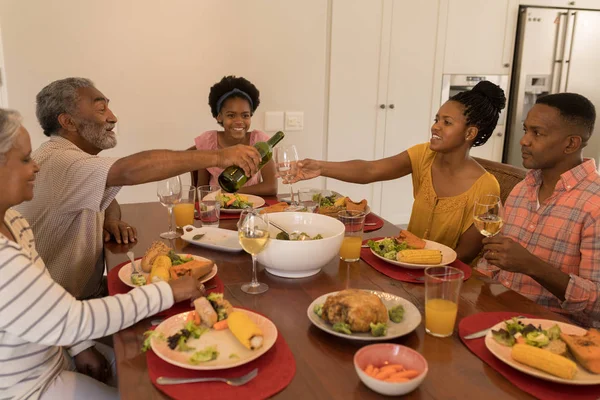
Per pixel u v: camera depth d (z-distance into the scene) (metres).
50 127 1.64
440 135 1.76
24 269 0.96
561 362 0.88
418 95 3.84
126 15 2.97
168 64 3.12
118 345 1.01
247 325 0.99
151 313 1.08
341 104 3.63
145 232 1.76
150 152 1.46
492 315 1.14
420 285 1.33
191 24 3.12
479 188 1.76
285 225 1.49
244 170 1.54
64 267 1.62
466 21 3.82
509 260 1.33
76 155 1.49
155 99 3.15
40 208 1.53
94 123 1.62
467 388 0.88
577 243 1.45
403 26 3.66
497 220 1.35
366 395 0.86
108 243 1.65
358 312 1.02
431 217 1.87
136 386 0.88
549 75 4.05
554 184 1.52
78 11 2.88
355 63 3.59
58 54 2.90
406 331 1.03
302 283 1.32
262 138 2.62
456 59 3.88
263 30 3.27
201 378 0.89
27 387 1.11
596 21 4.01
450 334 1.06
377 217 1.95
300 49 3.39
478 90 1.75
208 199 1.84
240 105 2.47
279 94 3.42
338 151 3.72
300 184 3.71
